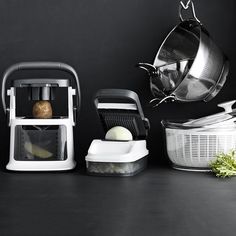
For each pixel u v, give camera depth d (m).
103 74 2.34
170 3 2.30
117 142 2.01
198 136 2.00
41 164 2.06
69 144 2.08
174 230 1.27
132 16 2.32
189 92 2.12
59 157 2.07
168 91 2.20
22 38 2.36
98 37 2.34
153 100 2.24
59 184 1.85
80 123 2.35
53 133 2.07
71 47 2.35
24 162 2.06
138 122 2.09
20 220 1.37
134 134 2.14
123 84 2.33
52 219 1.38
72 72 2.12
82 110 2.35
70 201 1.59
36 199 1.62
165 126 2.12
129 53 2.33
